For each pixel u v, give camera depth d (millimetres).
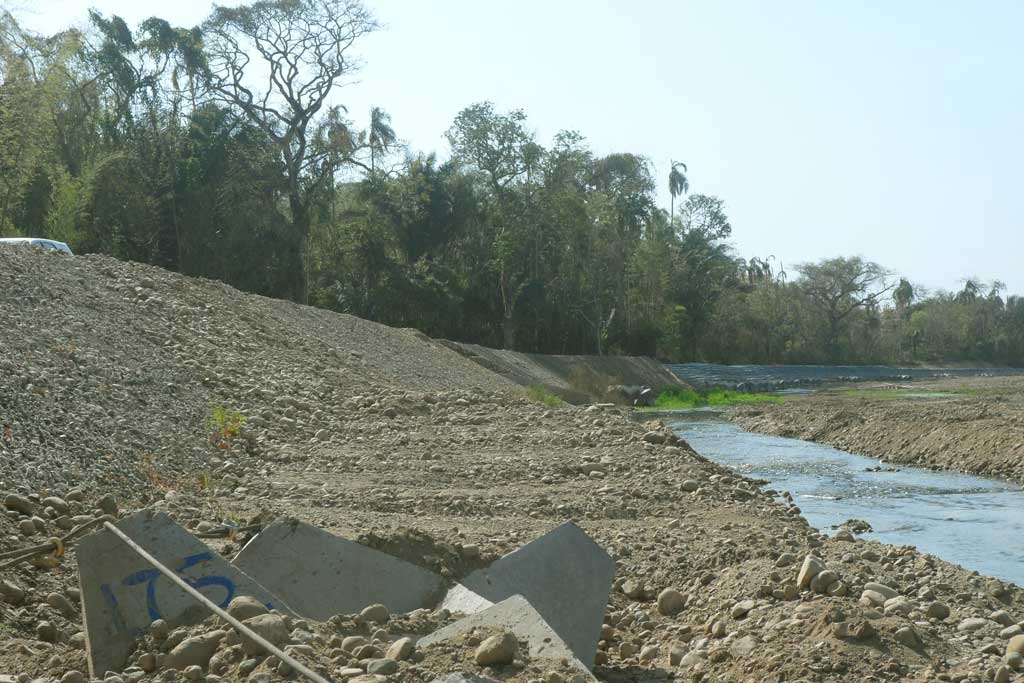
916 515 16234
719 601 8617
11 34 42469
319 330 29203
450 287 64938
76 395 13812
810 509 16766
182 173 53406
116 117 54750
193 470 13164
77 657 5992
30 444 10992
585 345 72688
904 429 27234
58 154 52094
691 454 18484
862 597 7957
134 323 20062
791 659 6738
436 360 33406
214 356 20484
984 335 147750
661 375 68062
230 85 56812
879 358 125688
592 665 6824
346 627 5910
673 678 6809
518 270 66625
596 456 16859
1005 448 22438
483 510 12586
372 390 22859
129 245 51375
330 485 13359
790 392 65812
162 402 15773
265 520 9906
